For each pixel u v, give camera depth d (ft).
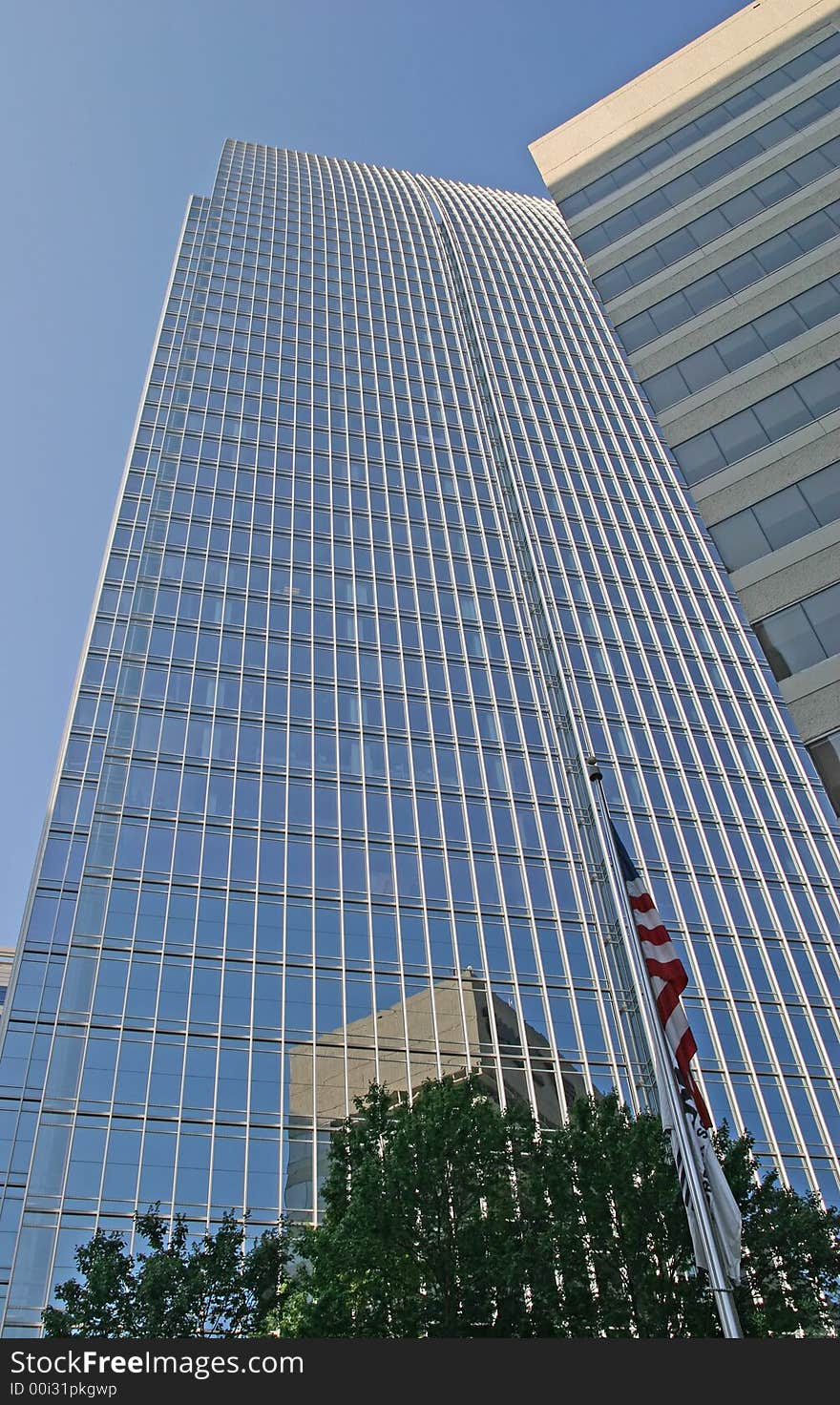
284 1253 103.30
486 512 294.87
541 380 345.51
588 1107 100.22
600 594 281.95
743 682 270.67
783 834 240.32
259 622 242.78
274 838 206.28
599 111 136.67
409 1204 88.22
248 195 406.21
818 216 102.32
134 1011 175.94
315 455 290.76
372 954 195.00
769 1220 90.68
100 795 201.98
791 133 112.06
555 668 259.60
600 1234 87.92
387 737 231.30
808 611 80.12
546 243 419.33
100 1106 164.25
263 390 304.91
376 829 214.28
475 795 227.20
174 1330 87.25
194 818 204.23
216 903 193.57
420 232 411.75
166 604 238.89
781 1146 189.06
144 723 215.92
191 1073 171.42
